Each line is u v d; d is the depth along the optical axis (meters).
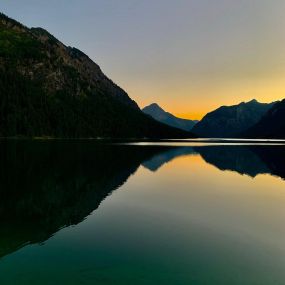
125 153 81.06
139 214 24.08
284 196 31.34
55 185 34.62
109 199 28.88
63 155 69.44
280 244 18.09
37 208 25.25
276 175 46.47
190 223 21.94
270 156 81.25
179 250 17.00
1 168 46.12
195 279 13.78
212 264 15.31
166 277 13.93
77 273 14.21
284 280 13.83
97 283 13.33
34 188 32.75
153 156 74.75
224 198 30.20
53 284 13.23
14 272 14.27
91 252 16.58
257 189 35.03
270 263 15.53
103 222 21.88
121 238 18.72
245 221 22.58
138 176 42.81
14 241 18.08
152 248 17.23
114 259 15.71
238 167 56.16
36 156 64.81
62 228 20.50
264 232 20.16
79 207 25.81
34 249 16.92
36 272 14.27
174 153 87.31
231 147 127.69
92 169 47.56
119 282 13.44
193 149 109.00
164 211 25.09
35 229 20.20
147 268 14.77
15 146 97.12
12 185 34.12
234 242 18.33
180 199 29.44
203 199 29.59
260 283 13.55
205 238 18.94
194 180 40.88
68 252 16.56
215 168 54.06
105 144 131.25
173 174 45.91
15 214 23.56
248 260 15.86
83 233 19.58
